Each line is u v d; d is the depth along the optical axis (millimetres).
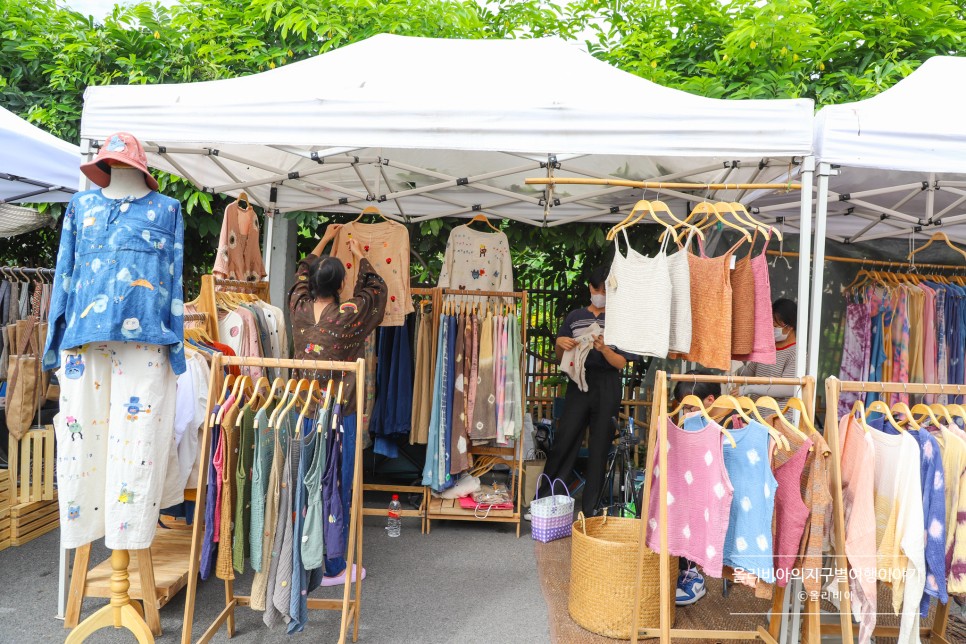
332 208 5406
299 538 2588
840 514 2582
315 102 2918
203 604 3352
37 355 4414
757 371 3975
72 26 5602
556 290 6488
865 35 5539
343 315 3500
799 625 2787
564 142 2889
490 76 3324
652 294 3008
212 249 6207
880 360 5000
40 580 3539
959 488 2479
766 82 5277
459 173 4973
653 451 2844
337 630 3129
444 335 4621
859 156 2846
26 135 4098
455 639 3086
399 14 5812
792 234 5535
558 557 4203
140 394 2662
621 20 6254
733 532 2570
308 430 2742
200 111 2971
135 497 2648
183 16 5590
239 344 3814
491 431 4586
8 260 6379
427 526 4645
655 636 3033
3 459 4312
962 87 3453
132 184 2719
